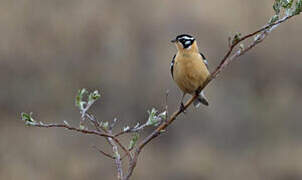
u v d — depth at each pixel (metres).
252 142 18.22
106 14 19.17
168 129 18.08
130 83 18.97
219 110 18.84
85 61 18.81
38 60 18.47
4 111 17.66
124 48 19.16
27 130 16.84
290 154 17.36
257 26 19.84
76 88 18.58
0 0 18.44
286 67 19.78
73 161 16.02
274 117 18.84
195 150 17.61
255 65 19.72
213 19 19.97
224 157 17.41
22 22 18.42
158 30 19.67
